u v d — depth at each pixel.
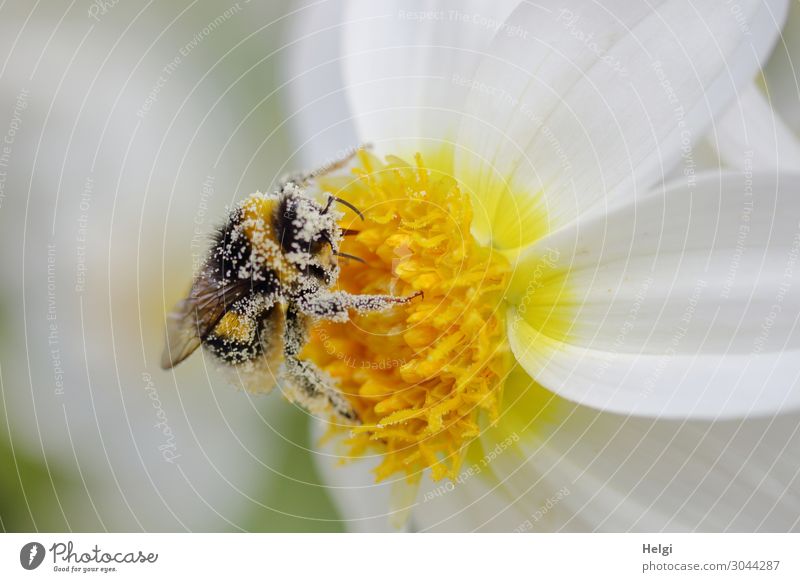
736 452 0.18
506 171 0.18
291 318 0.18
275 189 0.18
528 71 0.18
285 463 0.18
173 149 0.19
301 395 0.18
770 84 0.18
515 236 0.18
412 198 0.18
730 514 0.18
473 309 0.18
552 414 0.18
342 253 0.18
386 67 0.18
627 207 0.17
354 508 0.18
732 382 0.17
